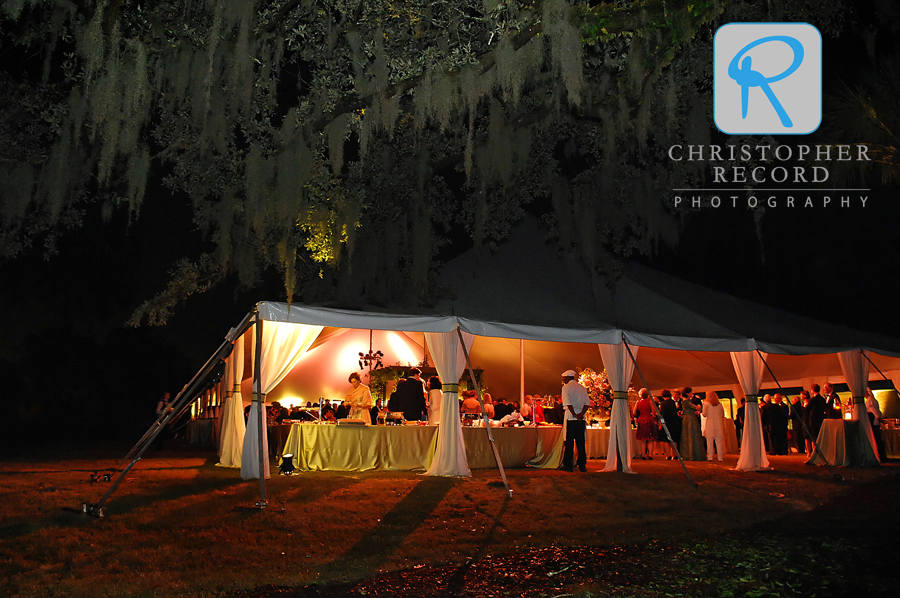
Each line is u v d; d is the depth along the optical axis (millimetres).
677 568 4828
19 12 7316
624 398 10320
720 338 10727
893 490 8320
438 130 10984
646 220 11383
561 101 10328
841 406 13703
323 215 9102
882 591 4238
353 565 4789
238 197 9719
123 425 21938
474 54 8844
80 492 7578
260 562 4848
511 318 10188
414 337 13188
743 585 4375
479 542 5547
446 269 11844
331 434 9969
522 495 7625
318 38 9422
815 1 8961
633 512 6918
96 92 7418
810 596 4180
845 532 6008
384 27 9094
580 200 11766
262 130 9289
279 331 9461
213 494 7367
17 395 20672
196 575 4500
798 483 9000
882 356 12156
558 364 13984
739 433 16250
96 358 21672
